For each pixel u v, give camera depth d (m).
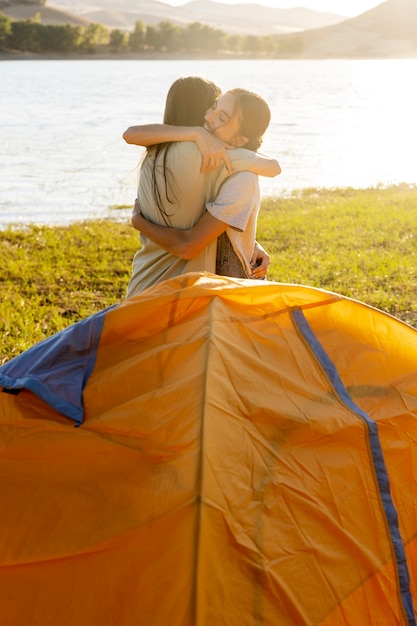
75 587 2.68
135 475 2.88
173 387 3.08
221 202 3.79
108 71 123.56
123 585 2.63
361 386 3.45
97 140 33.22
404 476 3.26
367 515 3.05
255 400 3.10
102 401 3.21
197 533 2.61
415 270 10.46
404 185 21.94
